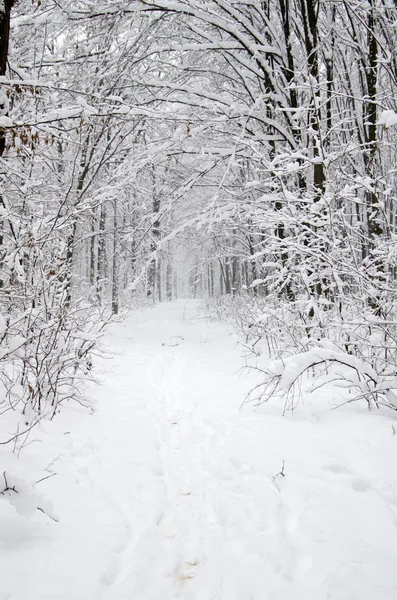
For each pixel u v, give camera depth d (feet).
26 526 7.58
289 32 30.04
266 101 32.65
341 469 10.59
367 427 13.06
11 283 16.80
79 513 8.67
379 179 18.53
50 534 7.72
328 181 21.35
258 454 11.82
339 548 7.49
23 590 6.16
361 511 8.73
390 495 9.29
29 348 13.87
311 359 14.89
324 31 31.53
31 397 13.78
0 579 6.28
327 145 27.78
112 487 10.11
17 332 13.56
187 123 23.71
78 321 17.06
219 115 29.68
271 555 7.55
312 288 24.52
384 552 7.43
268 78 30.17
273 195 22.71
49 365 14.40
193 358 30.63
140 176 32.96
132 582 6.77
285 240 19.57
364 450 11.46
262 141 31.58
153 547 7.85
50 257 16.14
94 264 68.74
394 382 14.11
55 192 22.99
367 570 6.88
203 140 32.63
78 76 27.68
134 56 28.17
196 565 7.63
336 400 16.24
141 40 28.84
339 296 18.35
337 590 6.35
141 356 31.53
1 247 14.80
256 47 29.43
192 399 18.78
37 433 12.32
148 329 48.57
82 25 28.60
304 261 19.71
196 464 12.14
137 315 60.03
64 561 7.04
